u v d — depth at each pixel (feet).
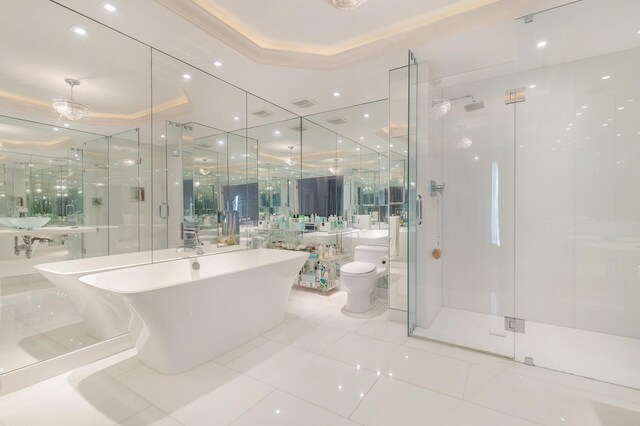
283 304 9.84
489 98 9.97
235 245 12.96
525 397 5.88
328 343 8.35
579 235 8.74
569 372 6.72
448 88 10.63
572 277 8.85
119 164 9.14
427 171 9.22
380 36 8.35
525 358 7.30
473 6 7.10
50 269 7.60
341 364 7.20
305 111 13.20
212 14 7.11
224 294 7.67
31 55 7.11
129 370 6.97
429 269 9.53
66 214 8.05
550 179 9.10
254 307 8.66
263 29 8.04
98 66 8.23
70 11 6.48
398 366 7.09
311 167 14.07
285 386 6.31
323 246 13.65
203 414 5.44
